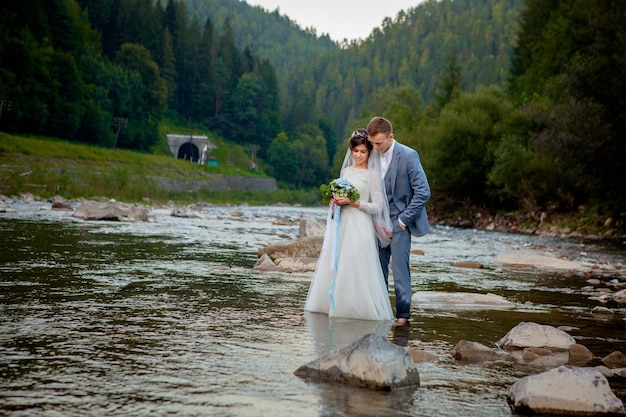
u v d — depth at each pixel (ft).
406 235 21.47
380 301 21.33
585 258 56.90
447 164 159.53
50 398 10.89
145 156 321.32
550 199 128.88
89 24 435.12
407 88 312.71
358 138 22.09
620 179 104.01
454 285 31.24
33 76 294.46
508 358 15.69
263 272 32.22
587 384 11.60
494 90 180.86
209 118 581.12
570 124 101.04
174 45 574.97
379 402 11.39
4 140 232.94
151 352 14.52
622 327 20.85
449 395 12.14
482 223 144.97
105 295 22.50
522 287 31.63
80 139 329.93
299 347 15.70
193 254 39.91
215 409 10.58
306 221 54.65
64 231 52.47
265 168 532.73
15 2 312.91
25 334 15.85
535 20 247.09
